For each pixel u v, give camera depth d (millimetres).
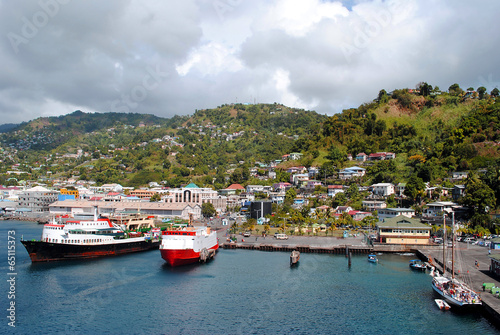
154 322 75438
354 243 149625
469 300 78250
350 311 81000
